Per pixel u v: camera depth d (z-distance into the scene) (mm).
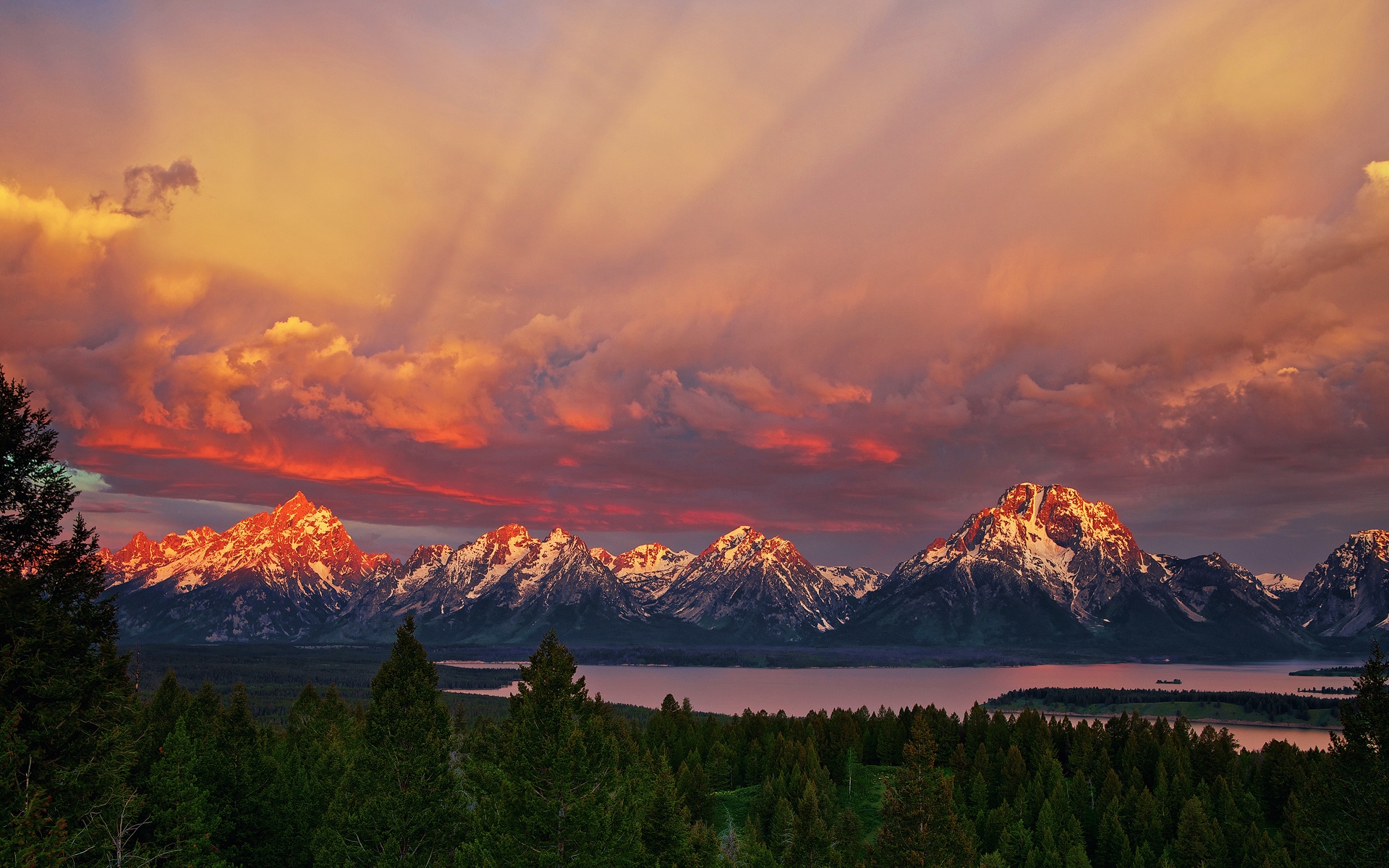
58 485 46000
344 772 81312
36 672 41156
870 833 136875
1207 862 115062
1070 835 121188
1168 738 168000
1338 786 64125
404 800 61375
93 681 43469
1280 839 123812
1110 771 140000
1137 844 126188
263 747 103625
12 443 44438
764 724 187750
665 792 86562
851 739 172500
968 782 152000
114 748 45375
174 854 50906
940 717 179750
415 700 64812
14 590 42156
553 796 57406
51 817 40531
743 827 138000
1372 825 61562
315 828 80938
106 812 46156
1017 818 131500
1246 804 132625
